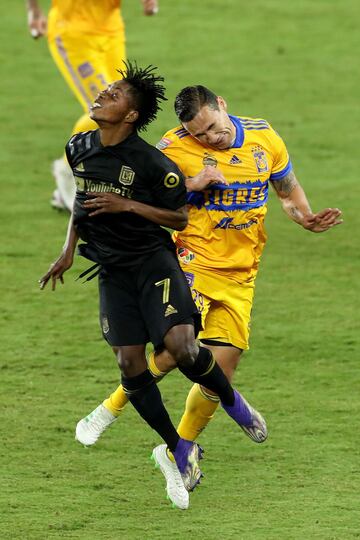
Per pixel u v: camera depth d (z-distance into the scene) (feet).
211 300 77.97
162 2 224.33
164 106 177.99
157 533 71.97
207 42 205.98
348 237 132.36
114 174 72.28
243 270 78.38
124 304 73.67
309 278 120.26
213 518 74.43
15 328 106.83
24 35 209.15
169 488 74.74
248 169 77.20
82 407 91.50
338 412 90.99
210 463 82.99
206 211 77.41
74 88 129.70
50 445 85.30
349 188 147.54
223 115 76.79
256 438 78.54
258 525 73.15
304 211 80.18
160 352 74.79
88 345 103.50
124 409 92.32
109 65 129.90
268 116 174.70
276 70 194.70
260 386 95.61
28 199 142.51
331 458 83.61
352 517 74.33
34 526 72.64
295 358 101.19
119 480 80.23
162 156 72.59
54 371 98.12
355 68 196.13
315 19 217.97
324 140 165.27
